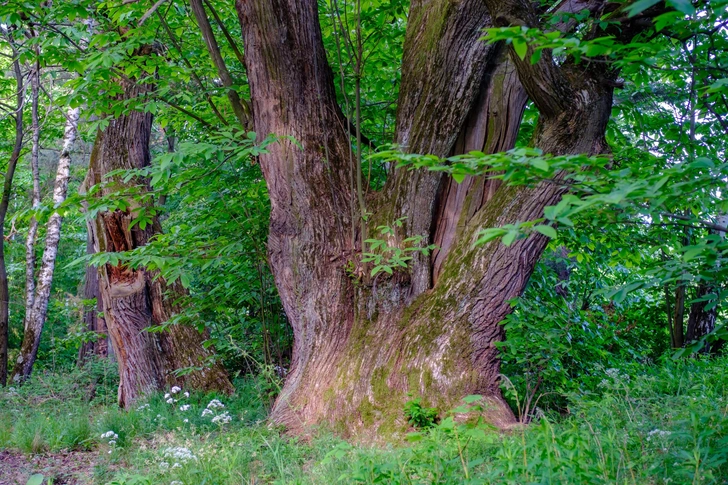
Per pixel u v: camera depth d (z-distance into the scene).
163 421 7.09
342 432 5.53
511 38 2.60
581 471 2.84
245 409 7.55
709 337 3.13
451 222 6.08
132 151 9.63
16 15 6.63
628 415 4.14
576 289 8.53
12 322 19.81
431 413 5.34
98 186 6.41
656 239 6.82
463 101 5.86
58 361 17.77
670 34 3.89
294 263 6.29
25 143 13.85
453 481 2.99
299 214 6.23
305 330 6.29
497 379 5.74
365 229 6.06
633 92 7.27
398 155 2.87
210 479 4.27
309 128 6.30
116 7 6.76
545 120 5.29
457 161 2.74
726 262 2.90
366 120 7.84
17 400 9.23
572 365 6.93
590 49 2.72
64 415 7.81
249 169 7.33
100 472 5.21
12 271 19.03
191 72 7.41
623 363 7.30
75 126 12.80
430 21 6.02
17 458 6.12
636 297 9.76
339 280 6.21
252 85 6.36
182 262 6.68
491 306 5.61
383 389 5.61
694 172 2.94
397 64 7.80
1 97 13.33
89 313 15.14
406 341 5.73
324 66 6.53
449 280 5.73
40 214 6.44
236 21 8.88
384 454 4.24
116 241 9.59
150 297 9.99
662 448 3.24
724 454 2.96
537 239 5.56
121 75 7.58
